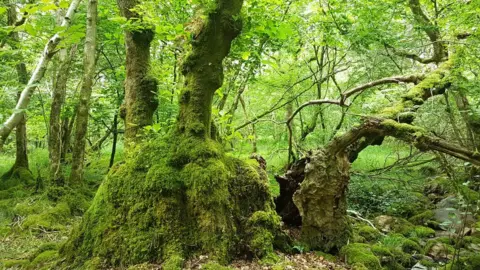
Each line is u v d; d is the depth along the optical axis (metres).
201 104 3.89
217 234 3.49
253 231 3.72
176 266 3.20
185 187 3.62
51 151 7.20
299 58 10.03
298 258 3.86
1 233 5.49
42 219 5.88
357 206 6.87
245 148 7.82
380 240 5.11
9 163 11.91
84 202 6.84
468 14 5.90
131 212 3.59
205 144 3.79
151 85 5.31
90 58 6.86
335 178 4.24
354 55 8.35
